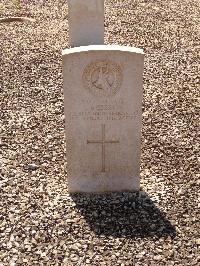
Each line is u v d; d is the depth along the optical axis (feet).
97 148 7.47
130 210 7.29
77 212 7.23
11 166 8.39
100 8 11.77
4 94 11.10
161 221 7.04
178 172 8.21
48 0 18.85
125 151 7.51
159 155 8.72
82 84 6.98
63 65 6.85
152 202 7.45
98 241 6.67
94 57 6.81
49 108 10.47
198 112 10.27
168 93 11.10
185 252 6.48
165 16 16.94
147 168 8.34
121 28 15.51
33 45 14.07
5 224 6.96
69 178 7.64
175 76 11.98
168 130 9.57
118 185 7.76
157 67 12.49
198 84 11.55
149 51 13.60
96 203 7.45
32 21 16.33
